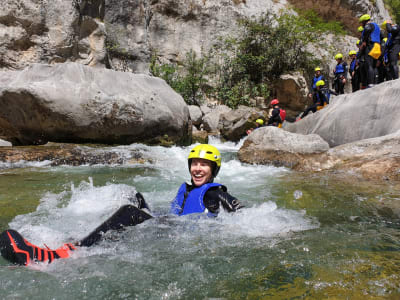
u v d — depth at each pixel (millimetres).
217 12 16141
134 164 6016
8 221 2459
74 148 6391
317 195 3457
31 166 5418
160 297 1322
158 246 1877
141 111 7746
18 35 10617
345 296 1310
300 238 2057
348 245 1926
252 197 3527
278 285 1417
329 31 17641
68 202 3107
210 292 1362
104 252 1766
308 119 8086
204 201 2521
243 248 1868
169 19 15219
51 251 1644
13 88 6605
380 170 4566
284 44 15406
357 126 6547
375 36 7434
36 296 1314
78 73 7309
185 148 8617
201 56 15586
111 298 1308
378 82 8164
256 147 6750
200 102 14695
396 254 1774
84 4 11914
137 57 13930
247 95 14617
